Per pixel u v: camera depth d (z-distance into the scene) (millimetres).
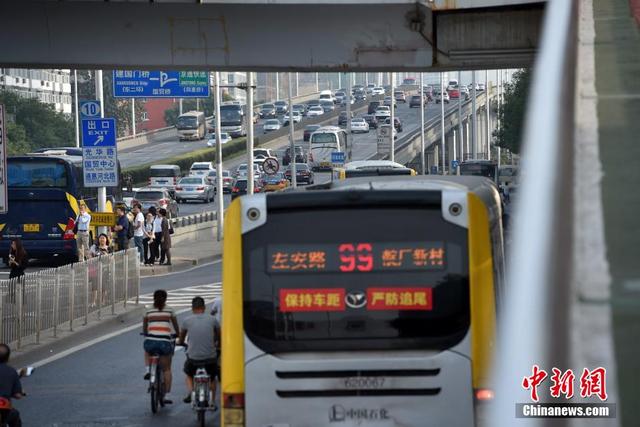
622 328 8742
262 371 25688
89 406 46312
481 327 25688
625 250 10172
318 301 25781
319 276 25844
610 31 24219
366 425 25547
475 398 25453
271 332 25750
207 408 40875
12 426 34938
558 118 10445
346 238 25859
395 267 25797
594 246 10320
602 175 12406
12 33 57688
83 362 59031
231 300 25844
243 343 25750
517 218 10195
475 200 25844
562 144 10102
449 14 56875
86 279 72125
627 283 9477
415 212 25875
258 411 25672
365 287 25781
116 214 105188
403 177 35781
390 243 25844
